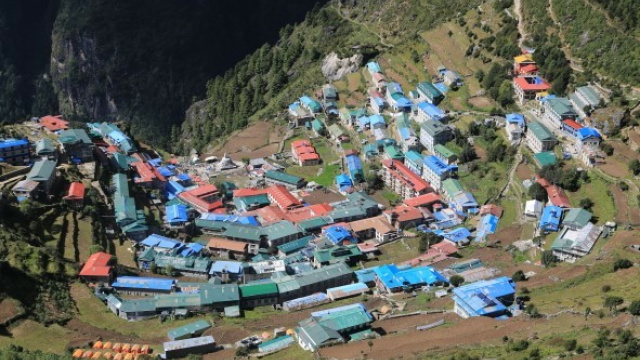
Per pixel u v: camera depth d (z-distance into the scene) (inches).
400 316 7726.4
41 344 7175.2
